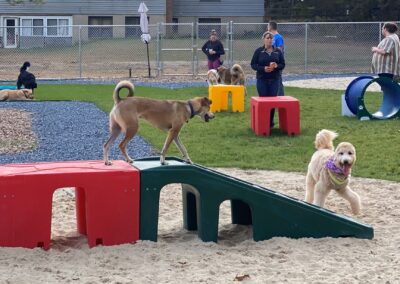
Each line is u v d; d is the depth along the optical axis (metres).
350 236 8.45
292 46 44.94
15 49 45.12
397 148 14.30
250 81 32.69
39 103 23.84
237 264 7.44
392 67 19.11
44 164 8.64
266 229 8.34
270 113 16.19
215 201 8.27
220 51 29.47
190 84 30.69
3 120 19.48
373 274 7.07
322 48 44.28
